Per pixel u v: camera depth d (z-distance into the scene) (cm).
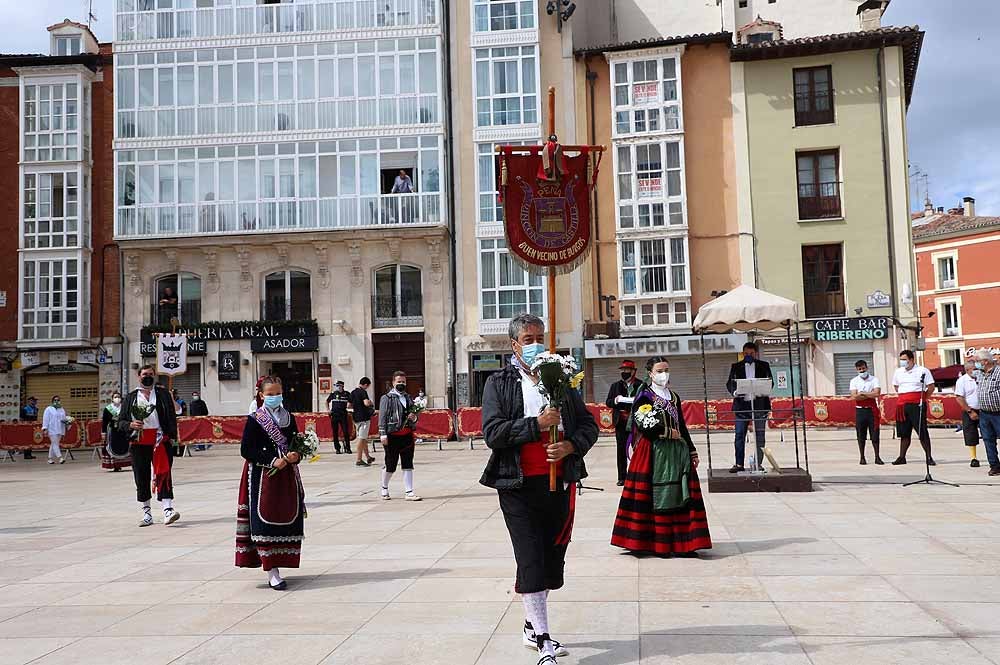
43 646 544
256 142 3112
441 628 548
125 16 3183
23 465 2367
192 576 749
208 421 2505
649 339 2975
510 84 3153
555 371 484
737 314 1185
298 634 548
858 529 852
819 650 474
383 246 3103
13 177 3259
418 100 3100
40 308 3188
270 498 687
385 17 3133
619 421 1280
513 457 485
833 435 2348
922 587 607
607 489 1273
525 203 771
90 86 3303
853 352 2994
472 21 3183
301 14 3156
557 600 604
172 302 3158
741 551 760
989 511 951
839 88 3092
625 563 727
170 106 3152
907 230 3022
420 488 1403
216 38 3150
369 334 3084
